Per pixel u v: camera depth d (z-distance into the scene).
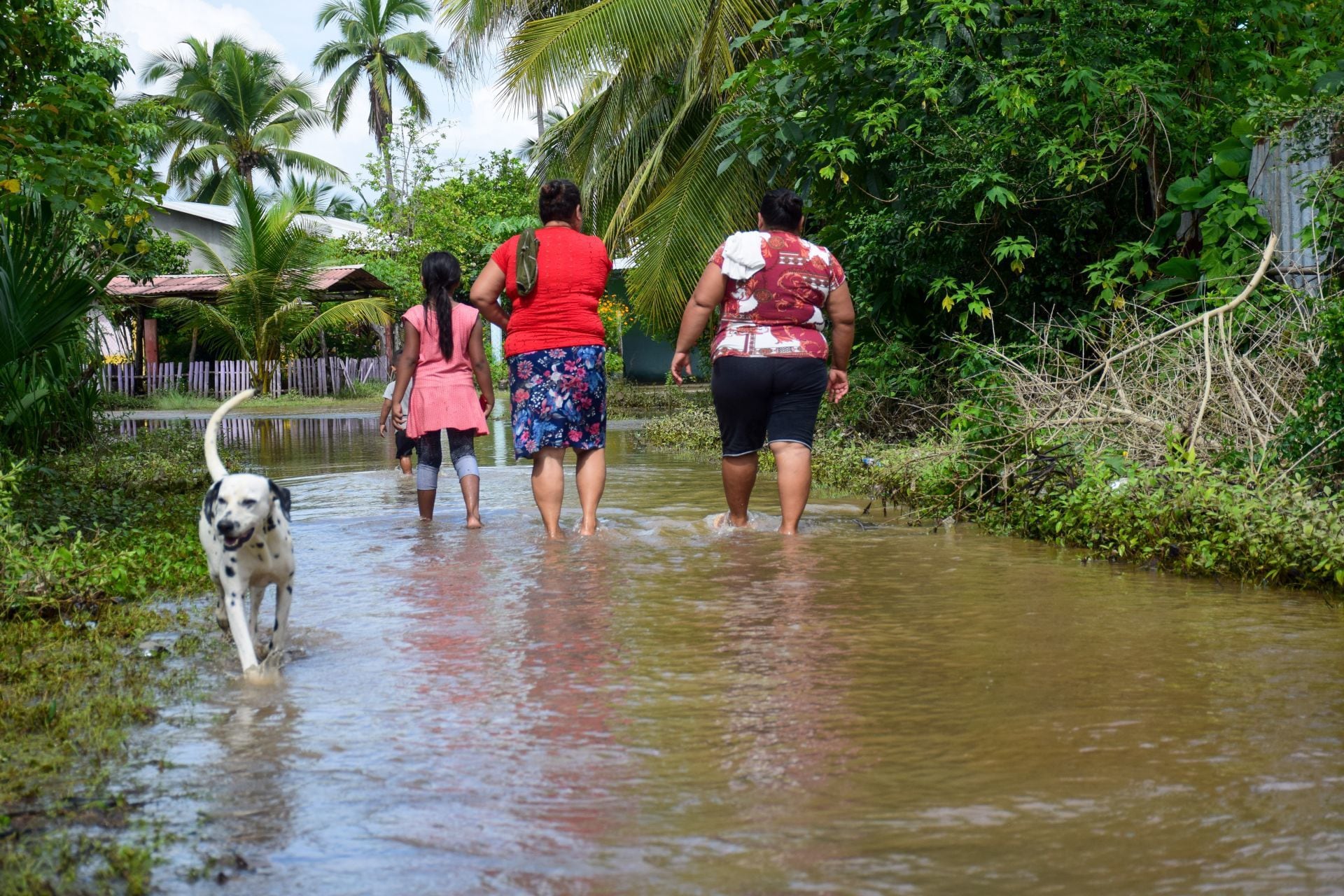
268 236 30.86
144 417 25.50
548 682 3.54
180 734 3.06
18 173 7.78
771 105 10.58
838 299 6.75
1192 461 5.79
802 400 6.57
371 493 9.03
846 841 2.35
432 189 36.44
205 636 4.17
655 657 3.83
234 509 3.59
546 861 2.27
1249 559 5.00
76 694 3.40
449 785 2.68
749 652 3.88
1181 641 3.95
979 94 9.22
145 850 2.31
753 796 2.60
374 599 4.81
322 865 2.26
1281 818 2.43
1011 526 6.57
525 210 38.09
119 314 31.05
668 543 6.25
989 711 3.20
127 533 6.23
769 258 6.53
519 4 17.06
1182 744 2.90
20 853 2.31
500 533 6.75
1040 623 4.26
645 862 2.26
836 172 10.59
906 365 10.59
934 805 2.53
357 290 35.00
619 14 14.53
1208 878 2.16
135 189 7.62
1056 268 9.41
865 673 3.61
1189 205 8.59
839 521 7.11
